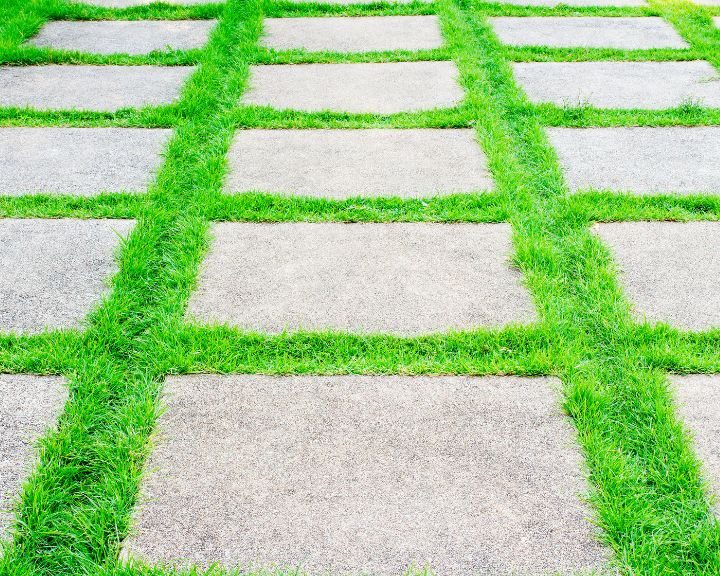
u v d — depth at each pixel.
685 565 2.05
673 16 6.06
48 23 5.83
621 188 3.77
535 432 2.44
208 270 3.17
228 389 2.59
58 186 3.71
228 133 4.21
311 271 3.17
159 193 3.63
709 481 2.27
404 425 2.46
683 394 2.58
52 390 2.55
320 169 3.92
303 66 5.14
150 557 2.04
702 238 3.41
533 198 3.70
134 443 2.35
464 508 2.19
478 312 2.95
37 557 2.04
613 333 2.81
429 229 3.46
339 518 2.16
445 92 4.75
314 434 2.42
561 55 5.33
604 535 2.11
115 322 2.81
